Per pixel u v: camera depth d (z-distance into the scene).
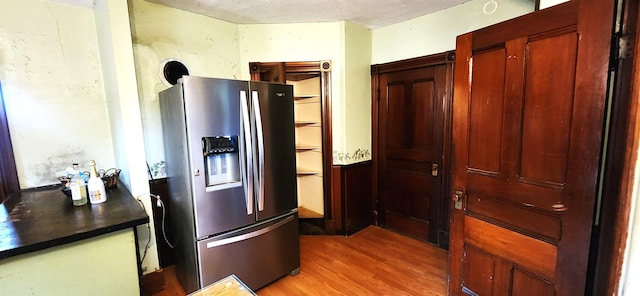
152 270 2.02
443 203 2.72
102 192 1.64
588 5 1.15
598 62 1.14
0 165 1.82
